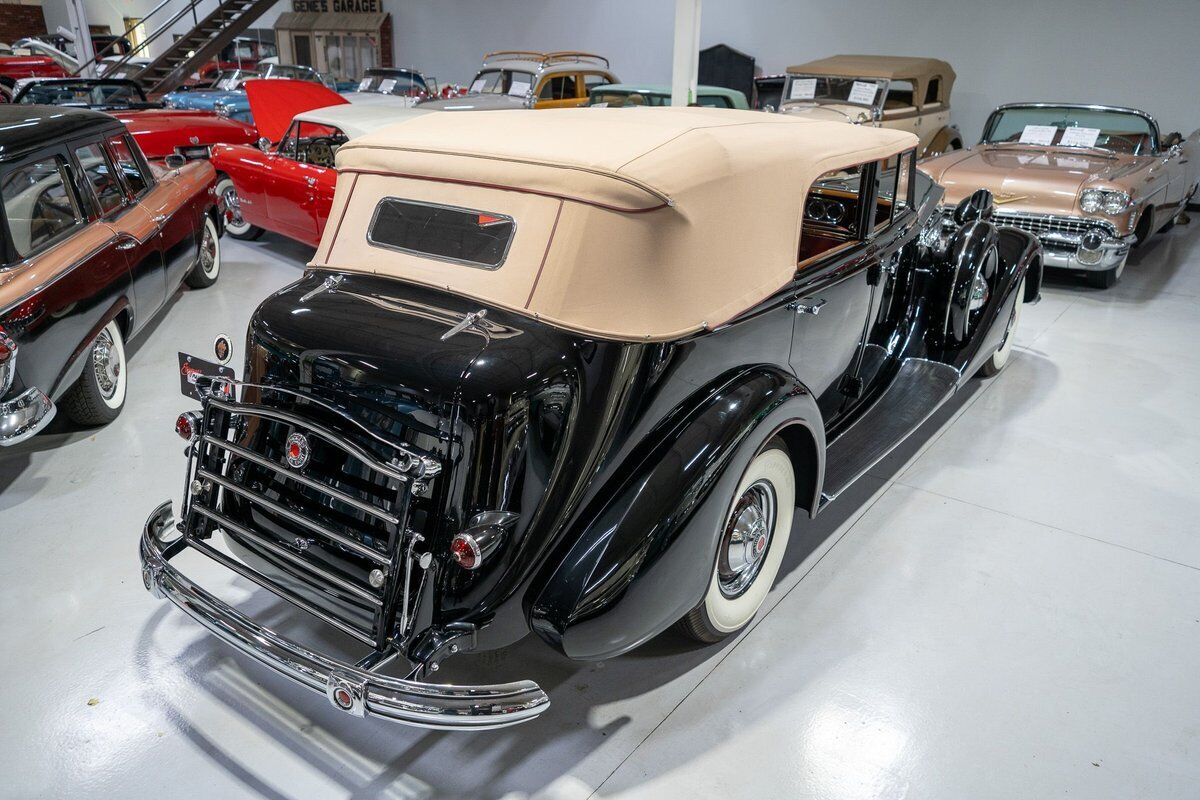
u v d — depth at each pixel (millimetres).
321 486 2129
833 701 2529
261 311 2404
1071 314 6148
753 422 2373
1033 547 3293
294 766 2307
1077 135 7312
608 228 2145
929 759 2332
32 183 3812
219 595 2967
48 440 4074
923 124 9648
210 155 7457
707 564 2330
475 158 2295
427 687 1916
